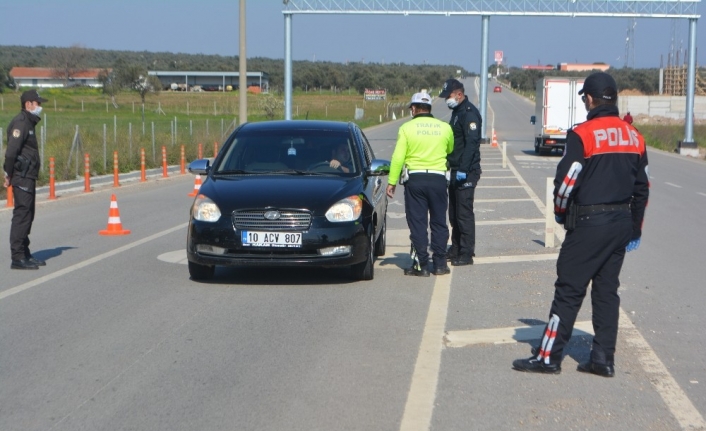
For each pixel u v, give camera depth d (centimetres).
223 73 14500
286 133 1038
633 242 605
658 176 2683
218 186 926
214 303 827
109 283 924
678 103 8250
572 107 3719
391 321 757
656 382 588
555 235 1312
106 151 2797
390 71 17138
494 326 741
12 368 612
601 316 597
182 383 579
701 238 1309
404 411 524
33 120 998
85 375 596
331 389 566
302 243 873
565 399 550
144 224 1426
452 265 1047
